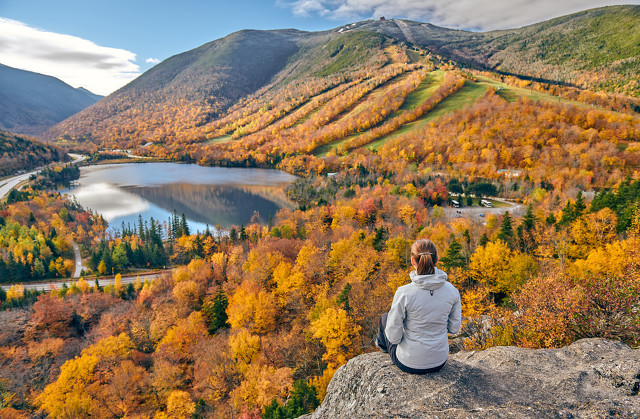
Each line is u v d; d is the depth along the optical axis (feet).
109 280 382.42
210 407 124.57
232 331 165.99
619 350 18.90
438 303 12.70
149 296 276.62
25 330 229.45
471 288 137.80
